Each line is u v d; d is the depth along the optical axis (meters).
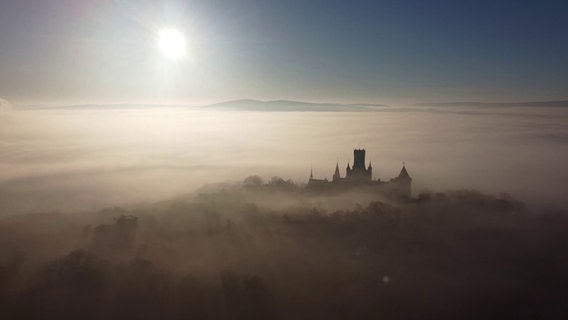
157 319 89.62
